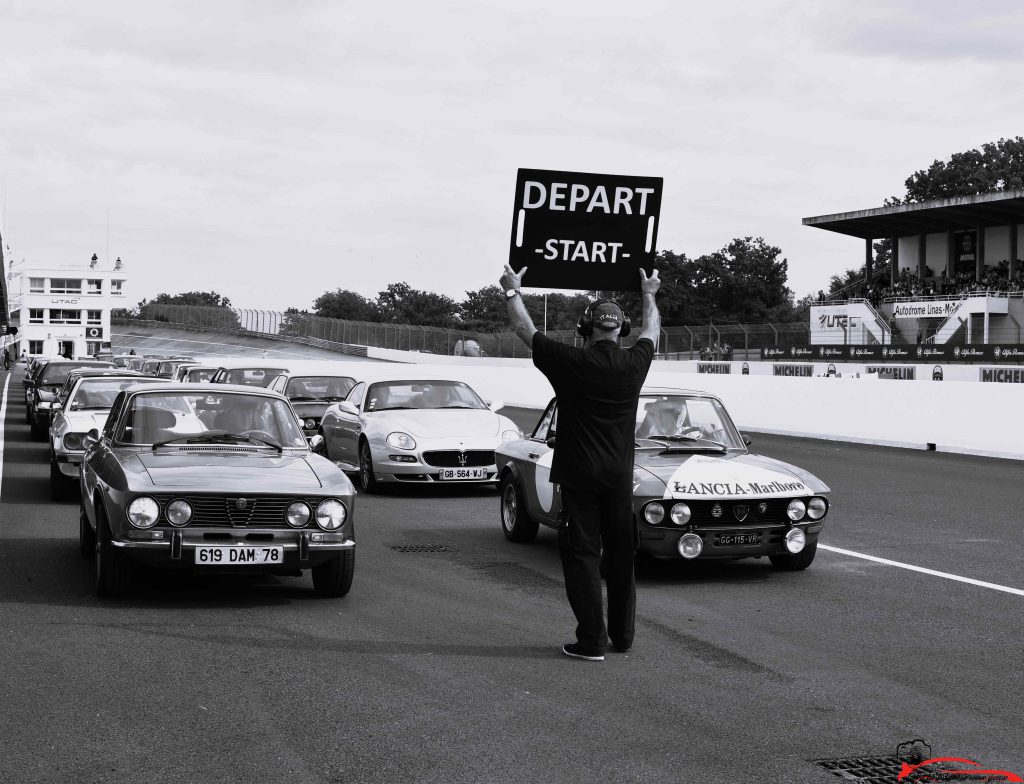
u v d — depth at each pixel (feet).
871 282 212.02
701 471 25.36
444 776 12.79
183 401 26.53
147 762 13.19
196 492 21.40
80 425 39.58
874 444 69.92
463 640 19.60
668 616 21.90
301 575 25.63
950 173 277.44
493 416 44.65
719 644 19.60
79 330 374.63
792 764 13.41
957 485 46.78
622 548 18.67
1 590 23.57
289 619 21.13
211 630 20.13
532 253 18.65
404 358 249.34
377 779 12.68
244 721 14.80
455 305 514.68
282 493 21.83
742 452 28.43
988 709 15.85
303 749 13.69
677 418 29.07
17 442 65.72
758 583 25.49
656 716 15.25
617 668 17.87
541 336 18.22
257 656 18.30
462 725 14.71
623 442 18.25
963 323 169.99
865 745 14.17
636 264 19.01
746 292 313.94
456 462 41.65
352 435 45.09
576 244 18.76
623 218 18.88
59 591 23.54
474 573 26.40
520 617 21.57
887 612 22.39
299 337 315.17
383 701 15.78
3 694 15.98
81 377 46.16
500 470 32.09
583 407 18.13
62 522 34.17
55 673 17.12
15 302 353.72
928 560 28.71
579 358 17.95
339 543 22.25
